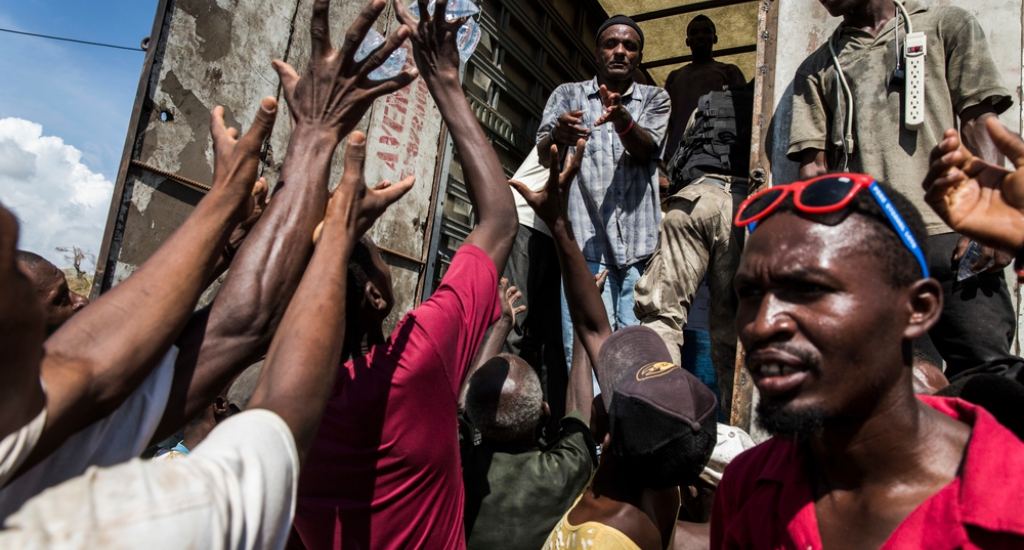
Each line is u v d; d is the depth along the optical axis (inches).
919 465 35.1
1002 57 113.4
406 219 159.8
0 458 25.5
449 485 58.5
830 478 38.2
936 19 92.4
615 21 148.3
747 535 42.8
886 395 34.1
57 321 79.3
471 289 59.4
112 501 25.3
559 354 154.0
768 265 34.6
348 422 55.1
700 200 125.5
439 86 66.0
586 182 144.7
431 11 66.8
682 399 50.9
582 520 53.4
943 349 83.6
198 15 116.0
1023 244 36.5
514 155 190.9
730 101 143.3
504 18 179.2
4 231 23.4
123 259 105.7
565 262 78.2
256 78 127.3
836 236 33.6
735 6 227.3
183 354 41.6
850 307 32.8
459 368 57.2
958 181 37.6
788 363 33.5
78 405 31.4
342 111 49.9
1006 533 31.3
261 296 44.3
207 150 119.0
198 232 40.4
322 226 44.8
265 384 36.7
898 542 33.7
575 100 151.1
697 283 125.6
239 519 28.5
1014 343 103.9
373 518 55.1
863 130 95.2
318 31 48.6
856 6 100.5
